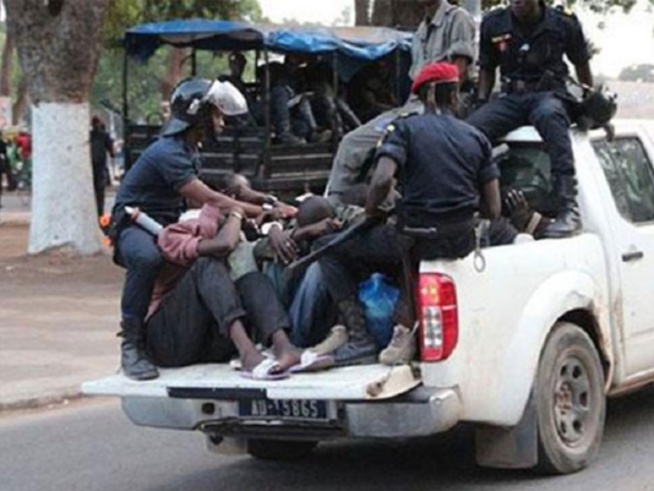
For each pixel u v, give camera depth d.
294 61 18.05
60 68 18.95
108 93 66.69
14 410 10.48
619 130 8.37
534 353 7.09
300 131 17.39
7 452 8.98
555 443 7.31
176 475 8.12
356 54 17.77
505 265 7.00
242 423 6.92
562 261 7.45
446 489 7.36
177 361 7.18
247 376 6.79
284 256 7.02
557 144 7.82
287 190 16.91
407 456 8.28
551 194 7.98
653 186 8.55
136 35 18.39
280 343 6.83
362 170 8.87
